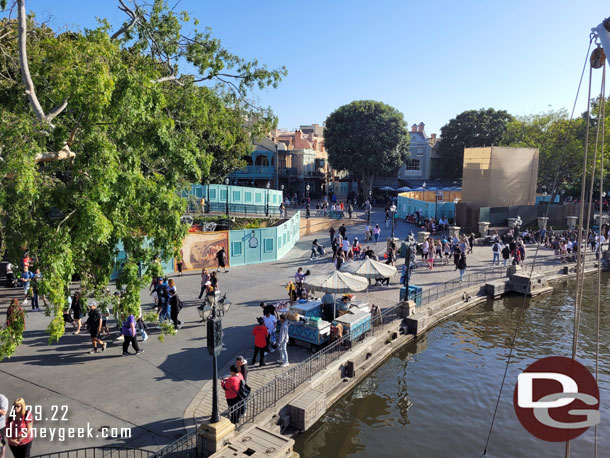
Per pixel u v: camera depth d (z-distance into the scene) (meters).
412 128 79.25
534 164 47.72
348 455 11.90
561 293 28.31
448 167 75.62
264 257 31.11
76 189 9.91
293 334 16.36
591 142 51.06
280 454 9.73
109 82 9.85
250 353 15.37
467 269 30.72
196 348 15.58
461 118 72.31
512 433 13.11
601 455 12.20
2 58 11.62
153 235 11.66
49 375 13.25
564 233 40.75
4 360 14.13
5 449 10.08
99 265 11.22
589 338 20.58
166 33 17.50
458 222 44.31
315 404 12.60
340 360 15.21
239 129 25.03
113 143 10.90
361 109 62.44
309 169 74.31
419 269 30.39
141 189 11.20
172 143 11.67
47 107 11.10
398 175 75.62
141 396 12.25
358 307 18.89
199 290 23.09
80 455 9.70
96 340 14.96
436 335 20.91
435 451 12.20
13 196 8.96
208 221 35.88
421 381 16.22
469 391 15.52
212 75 19.88
